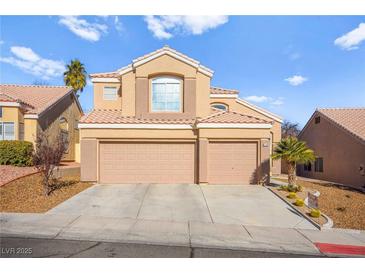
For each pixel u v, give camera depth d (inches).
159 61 702.5
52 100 923.4
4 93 809.5
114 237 307.1
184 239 309.0
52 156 492.1
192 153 657.0
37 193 495.2
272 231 350.9
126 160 651.5
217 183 639.8
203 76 716.0
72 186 577.0
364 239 333.4
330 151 912.3
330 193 611.8
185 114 698.8
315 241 319.9
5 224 339.3
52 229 325.7
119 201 473.1
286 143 595.5
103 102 790.5
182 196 520.1
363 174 742.5
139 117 698.2
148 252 271.1
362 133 773.9
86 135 640.4
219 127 631.8
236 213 423.8
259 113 919.7
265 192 564.7
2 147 669.9
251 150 645.9
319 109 988.6
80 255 259.0
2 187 488.1
